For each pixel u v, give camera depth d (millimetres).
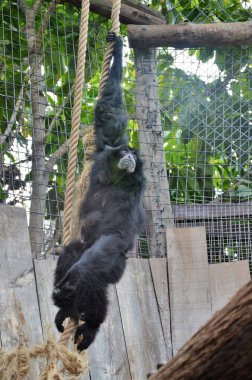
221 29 9000
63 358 6062
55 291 6367
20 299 7316
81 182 7199
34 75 9211
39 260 7734
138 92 9164
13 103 9727
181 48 9297
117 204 6902
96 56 9812
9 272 7367
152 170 8961
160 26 9055
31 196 8875
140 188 7062
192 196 9711
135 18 9273
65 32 9328
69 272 6023
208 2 10461
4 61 8875
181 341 8148
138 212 7055
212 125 9375
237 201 9750
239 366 3523
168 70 9438
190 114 9375
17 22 9820
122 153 7059
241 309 3453
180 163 9719
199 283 8445
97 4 9148
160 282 8422
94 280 6105
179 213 9125
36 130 9211
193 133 9469
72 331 6223
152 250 8789
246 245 9078
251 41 9109
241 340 3457
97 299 6105
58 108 9883
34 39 9492
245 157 9523
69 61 9891
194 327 8242
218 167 9867
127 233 6777
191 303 8352
